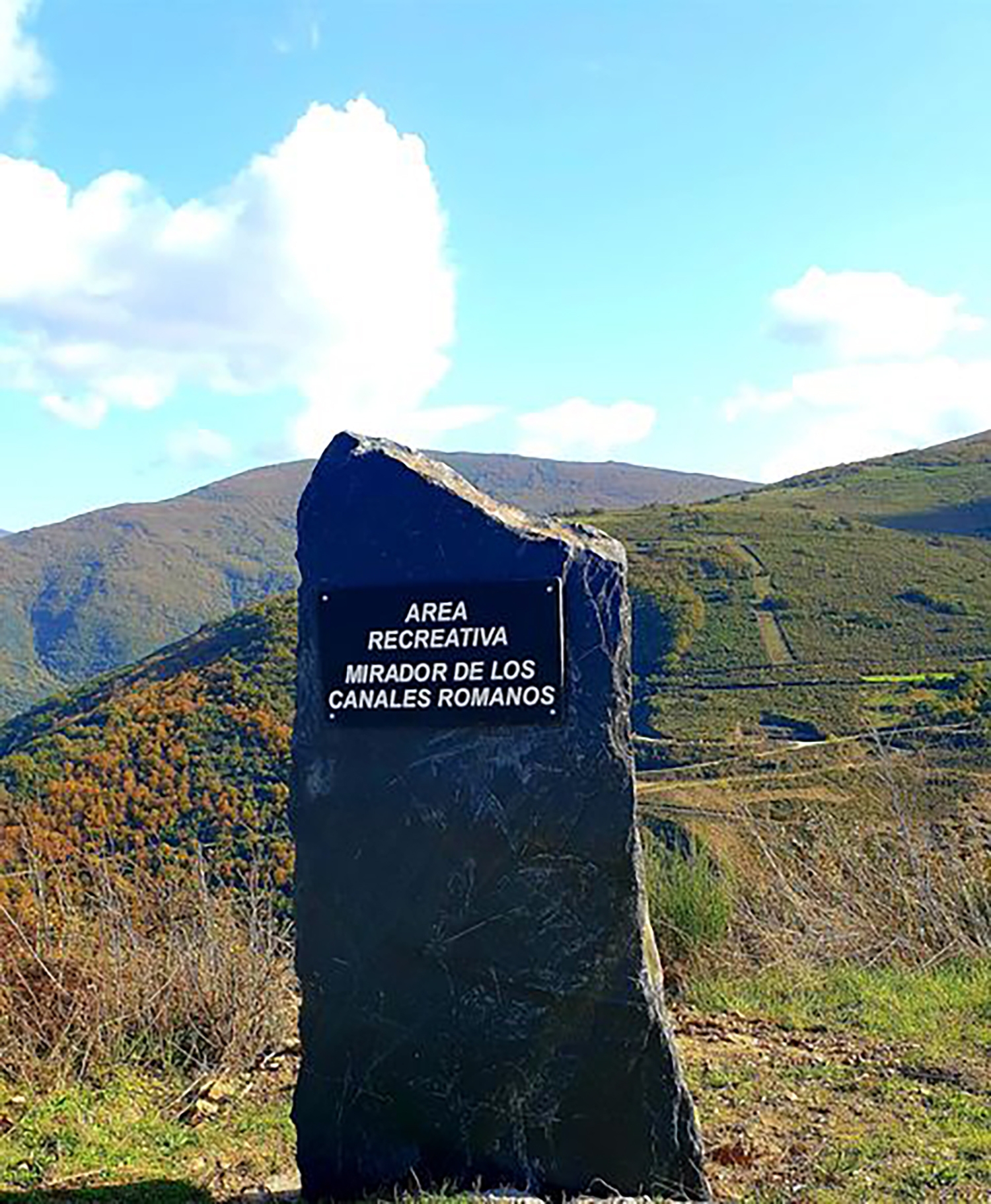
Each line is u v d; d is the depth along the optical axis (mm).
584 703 3973
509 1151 3920
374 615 4113
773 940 7082
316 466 4281
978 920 7227
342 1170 3996
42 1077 5082
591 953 3914
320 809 4090
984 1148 4246
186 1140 4559
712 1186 3998
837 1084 5016
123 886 6098
